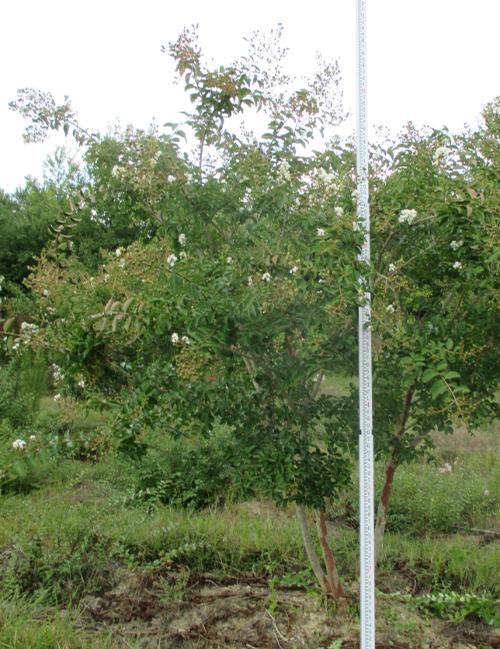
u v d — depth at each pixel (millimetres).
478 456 6801
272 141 3582
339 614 3465
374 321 2766
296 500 3184
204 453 3758
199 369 3068
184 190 3418
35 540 4082
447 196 2830
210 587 3889
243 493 3350
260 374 3152
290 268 3027
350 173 3508
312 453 3195
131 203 3762
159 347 3508
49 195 18875
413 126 3418
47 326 3865
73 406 3764
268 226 3186
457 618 3449
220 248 3646
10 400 7324
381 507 3598
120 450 3244
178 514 4863
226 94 3480
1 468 3531
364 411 2717
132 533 4414
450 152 3342
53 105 3684
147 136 3502
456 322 3221
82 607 3604
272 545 4285
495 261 2715
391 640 3277
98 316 3182
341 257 2697
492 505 5441
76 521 4406
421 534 4926
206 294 3000
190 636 3324
